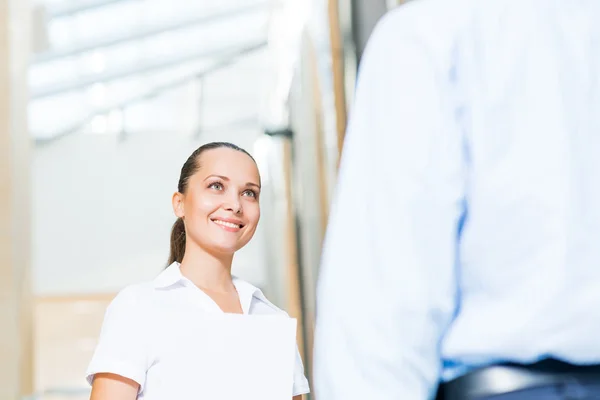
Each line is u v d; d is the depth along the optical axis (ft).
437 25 3.05
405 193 2.90
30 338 21.03
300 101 30.14
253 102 58.03
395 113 2.99
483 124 2.99
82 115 55.72
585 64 3.03
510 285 2.87
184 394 4.19
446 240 2.93
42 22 40.70
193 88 56.13
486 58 3.02
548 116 2.95
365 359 2.82
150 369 4.25
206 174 4.57
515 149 2.94
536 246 2.85
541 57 3.00
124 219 59.26
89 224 58.90
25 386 20.20
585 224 2.87
